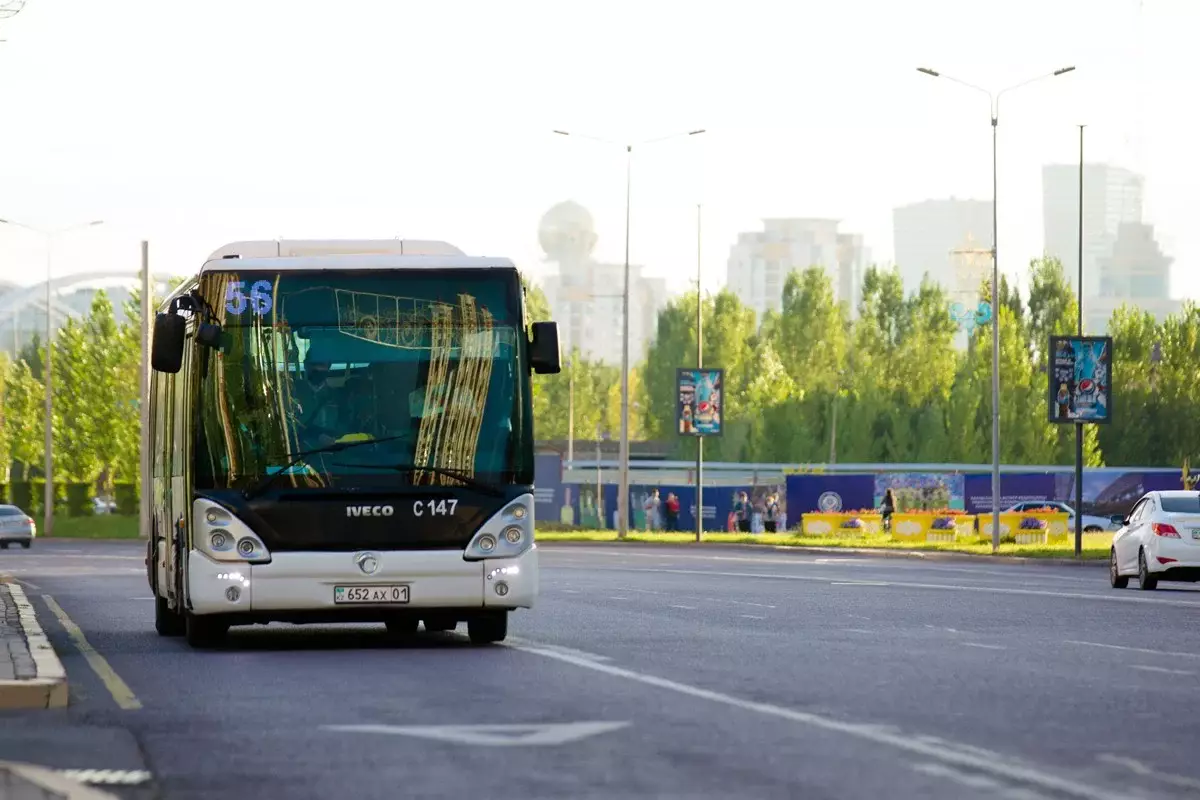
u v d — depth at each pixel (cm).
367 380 3866
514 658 3622
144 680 3269
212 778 2050
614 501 19462
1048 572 8800
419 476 3844
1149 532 6931
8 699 2816
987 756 2155
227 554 3812
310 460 3834
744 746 2250
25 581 8388
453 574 3841
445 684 3086
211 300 3872
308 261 3897
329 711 2697
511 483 3878
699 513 14238
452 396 3878
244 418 3841
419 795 1909
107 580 8525
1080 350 10569
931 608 5469
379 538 3831
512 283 3931
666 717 2559
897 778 1986
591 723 2497
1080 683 3050
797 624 4703
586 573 8456
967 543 12588
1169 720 2522
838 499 16850
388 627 4691
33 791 1939
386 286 3897
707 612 5272
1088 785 1936
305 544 3822
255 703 2833
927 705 2706
